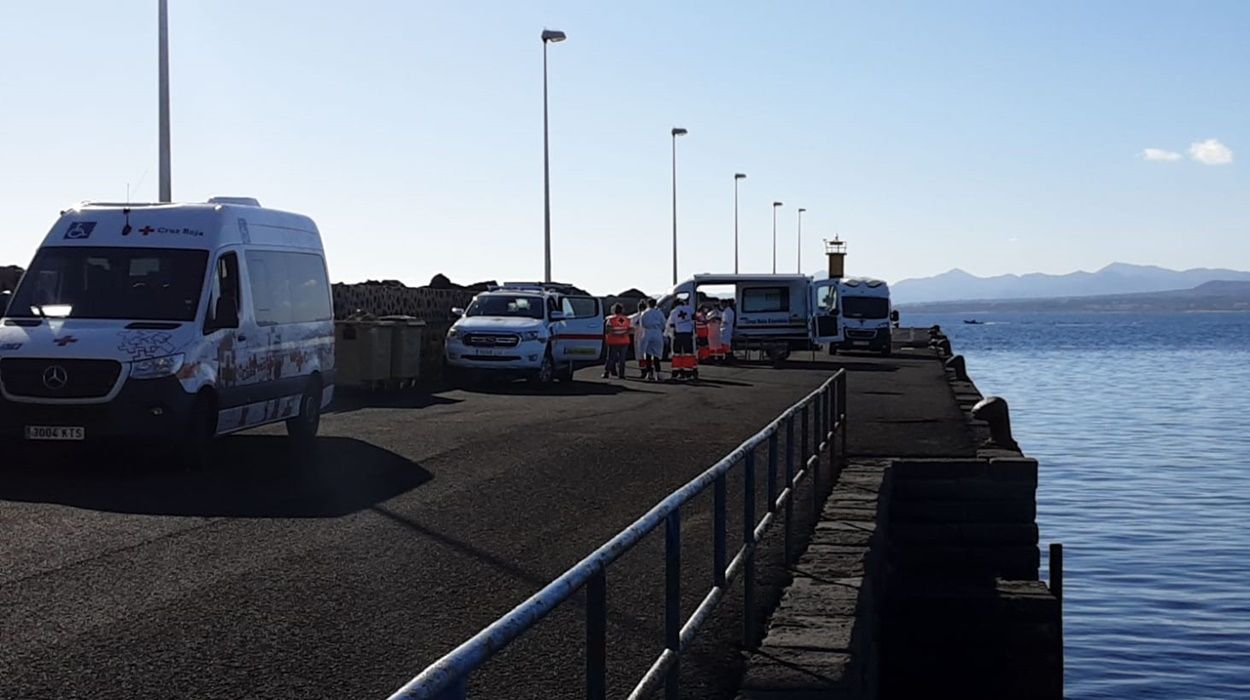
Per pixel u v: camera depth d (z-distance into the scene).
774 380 34.59
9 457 15.55
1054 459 42.00
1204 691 18.44
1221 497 34.16
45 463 15.40
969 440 19.50
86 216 15.91
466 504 12.62
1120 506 32.88
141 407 14.34
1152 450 44.41
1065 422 54.69
